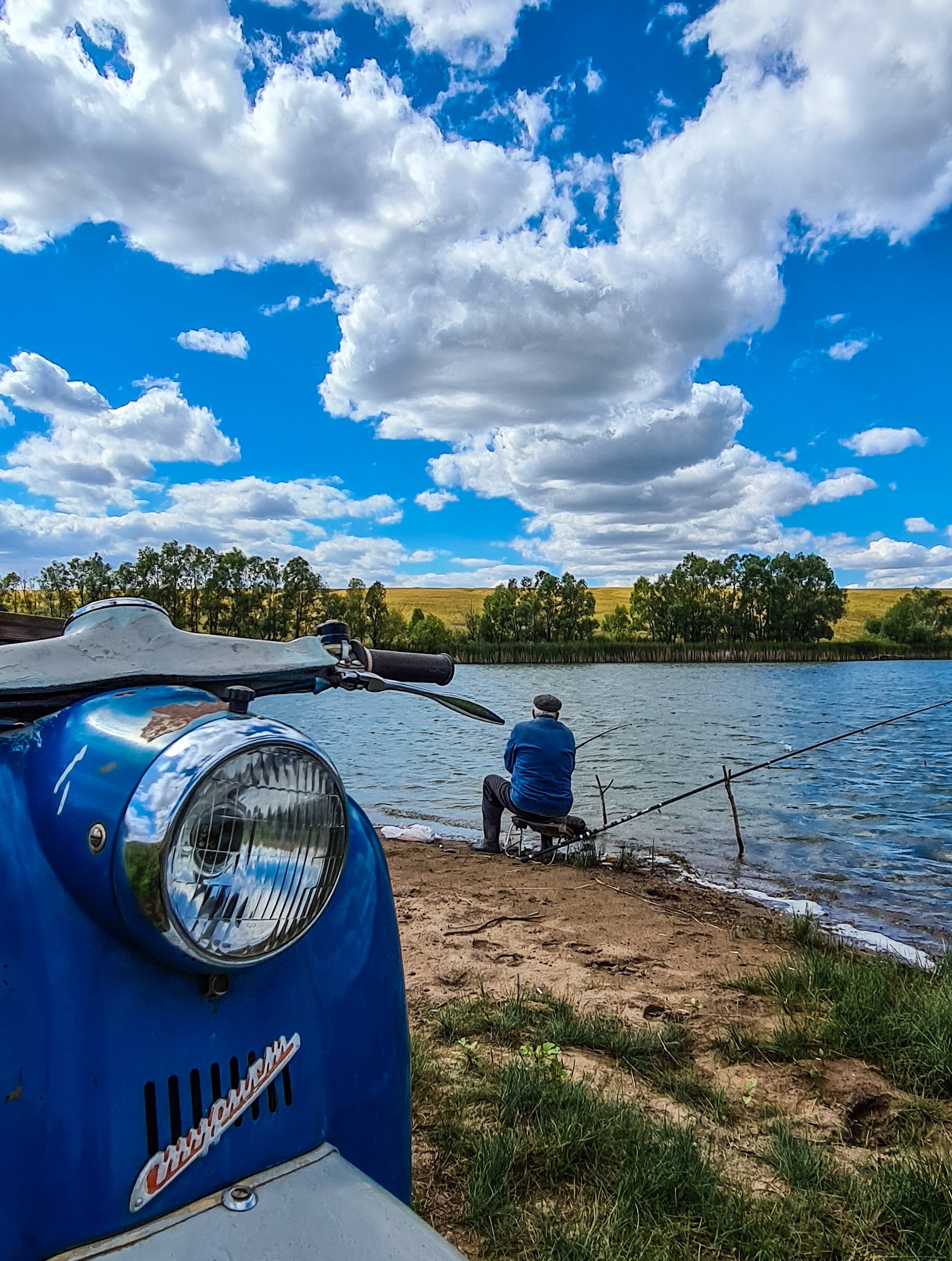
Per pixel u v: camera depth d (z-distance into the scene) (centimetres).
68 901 119
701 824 967
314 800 121
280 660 171
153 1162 116
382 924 174
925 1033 356
